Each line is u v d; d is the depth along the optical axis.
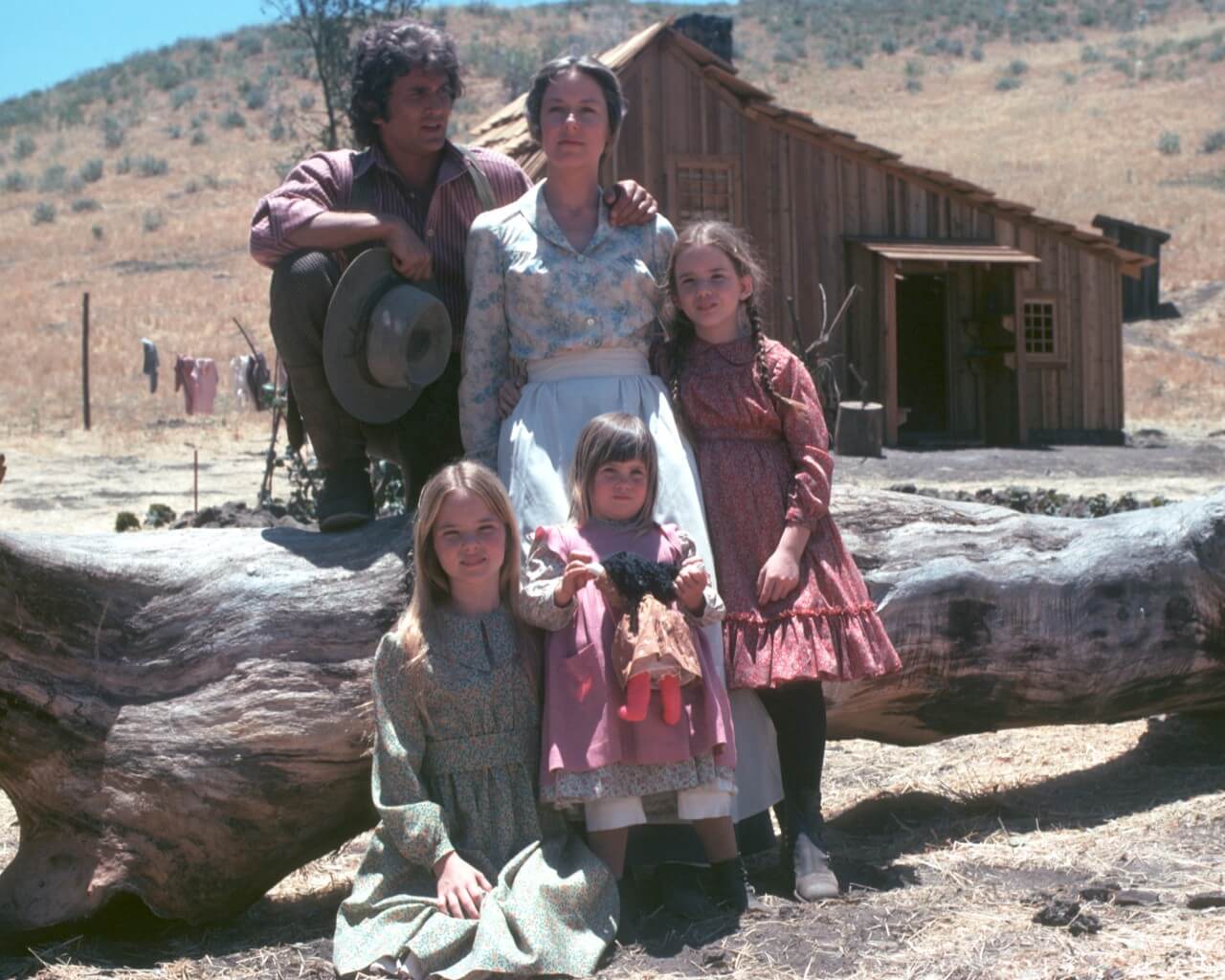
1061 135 64.69
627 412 4.32
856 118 75.88
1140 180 52.78
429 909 3.80
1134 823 4.94
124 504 13.97
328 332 4.48
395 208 4.85
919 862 4.62
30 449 19.86
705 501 4.49
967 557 5.23
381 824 3.97
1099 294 22.48
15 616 4.31
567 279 4.48
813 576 4.43
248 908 4.59
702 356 4.60
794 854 4.34
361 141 4.95
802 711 4.48
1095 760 5.92
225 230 54.47
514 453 4.43
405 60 4.68
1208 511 5.55
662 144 18.66
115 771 4.28
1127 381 29.44
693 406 4.55
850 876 4.48
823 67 98.38
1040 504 11.90
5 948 4.27
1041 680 5.27
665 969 3.76
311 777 4.37
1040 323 22.17
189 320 38.53
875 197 20.44
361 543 4.63
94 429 22.94
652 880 4.43
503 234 4.55
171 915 4.30
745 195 19.34
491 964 3.61
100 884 4.21
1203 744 5.95
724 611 4.13
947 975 3.58
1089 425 22.48
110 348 34.12
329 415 4.73
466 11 122.81
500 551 4.05
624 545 4.17
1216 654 5.52
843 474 16.30
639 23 124.75
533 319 4.51
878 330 20.39
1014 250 20.97
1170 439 22.50
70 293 43.25
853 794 5.73
